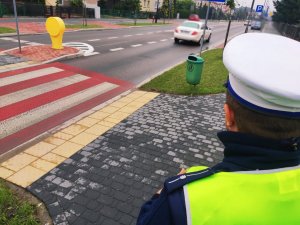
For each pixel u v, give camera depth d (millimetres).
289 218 878
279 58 914
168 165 4574
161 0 73562
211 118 6684
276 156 918
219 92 8695
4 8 30844
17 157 4582
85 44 16516
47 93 7844
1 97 7203
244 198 888
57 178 4059
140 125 6020
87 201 3623
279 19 54844
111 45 17219
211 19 83938
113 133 5574
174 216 896
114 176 4172
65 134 5453
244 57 944
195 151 5086
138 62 13133
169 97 8102
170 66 12859
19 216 3285
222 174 937
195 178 942
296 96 839
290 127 931
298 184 914
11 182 3945
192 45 21078
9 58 11109
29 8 33562
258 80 878
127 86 9258
